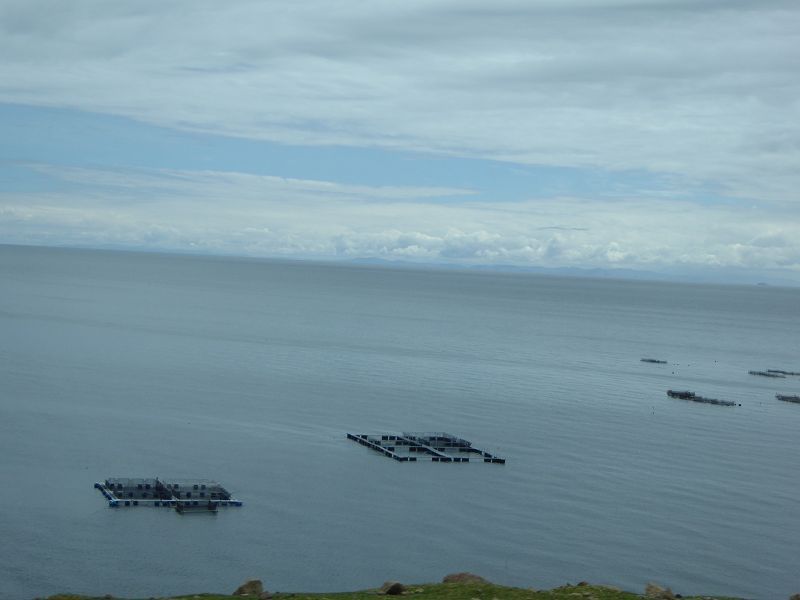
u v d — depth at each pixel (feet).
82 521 327.26
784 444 531.91
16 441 426.10
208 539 317.83
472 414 569.23
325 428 504.02
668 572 310.04
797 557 331.98
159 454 423.64
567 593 145.69
